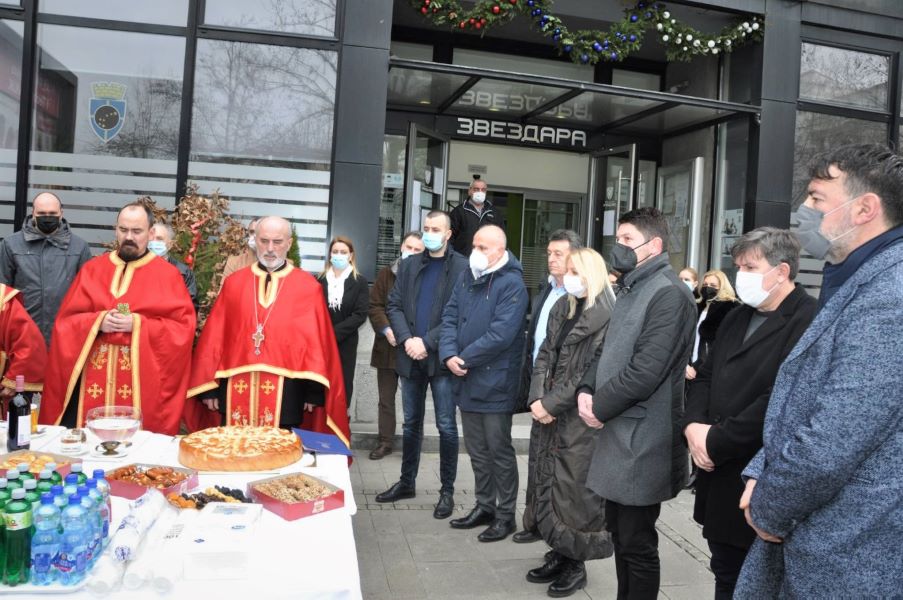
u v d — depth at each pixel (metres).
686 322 2.89
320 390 4.05
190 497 2.28
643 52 9.70
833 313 1.78
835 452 1.61
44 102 6.76
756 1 8.01
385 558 4.08
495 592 3.71
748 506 1.98
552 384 3.74
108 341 3.82
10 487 1.95
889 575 1.63
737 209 8.52
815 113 8.34
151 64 6.86
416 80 7.97
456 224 7.88
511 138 9.67
